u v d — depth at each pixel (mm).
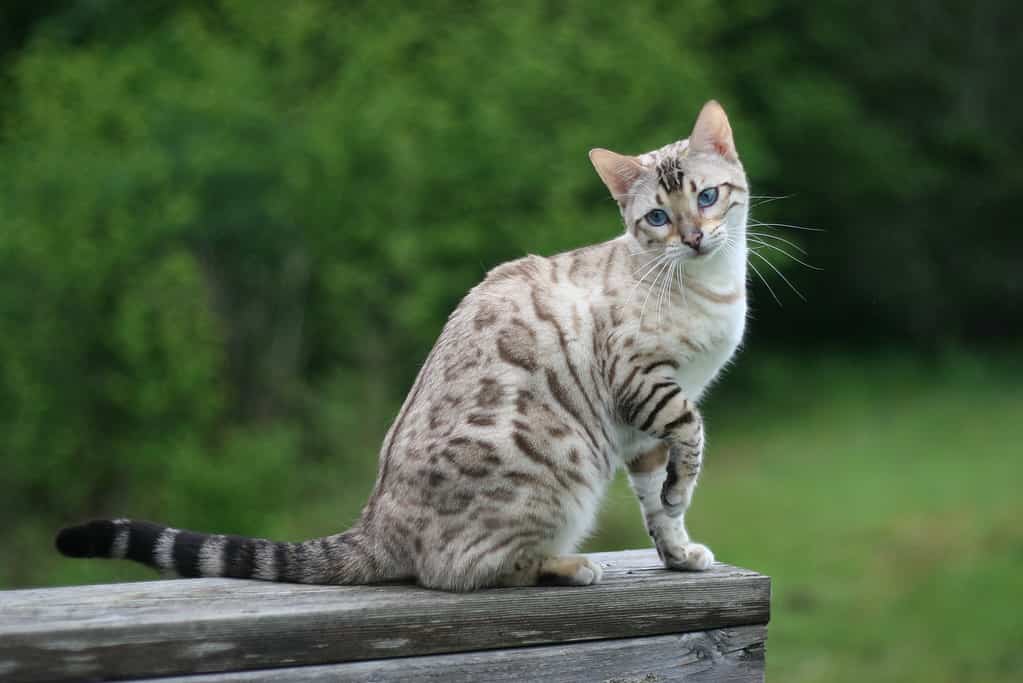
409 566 4559
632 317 4840
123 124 13898
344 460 13656
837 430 19234
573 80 15297
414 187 14062
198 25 15102
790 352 24969
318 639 4062
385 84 14539
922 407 20500
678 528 4902
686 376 5020
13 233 12148
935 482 15727
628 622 4434
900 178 22453
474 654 4246
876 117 23250
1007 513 14125
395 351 14602
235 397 14211
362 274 13969
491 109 14266
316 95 15156
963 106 23391
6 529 12023
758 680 4570
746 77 21391
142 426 12398
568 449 4660
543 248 14125
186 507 11516
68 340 12359
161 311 12430
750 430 19656
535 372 4688
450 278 14250
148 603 4156
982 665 10016
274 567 4578
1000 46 23828
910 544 13258
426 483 4496
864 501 15016
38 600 4195
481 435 4516
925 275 24094
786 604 11570
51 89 14078
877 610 11328
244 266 14648
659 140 15664
